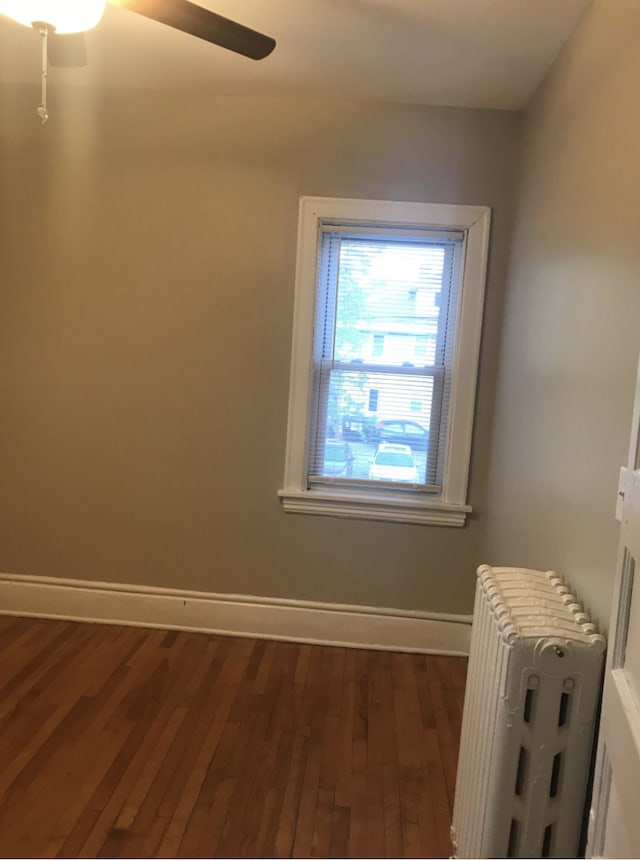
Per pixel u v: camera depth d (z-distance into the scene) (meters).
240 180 2.94
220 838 1.87
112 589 3.18
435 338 3.03
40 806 1.95
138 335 3.04
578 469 1.74
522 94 2.68
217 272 2.99
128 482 3.14
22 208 3.00
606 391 1.56
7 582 3.19
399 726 2.48
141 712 2.47
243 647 3.04
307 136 2.90
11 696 2.52
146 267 3.01
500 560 2.68
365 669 2.92
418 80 2.62
